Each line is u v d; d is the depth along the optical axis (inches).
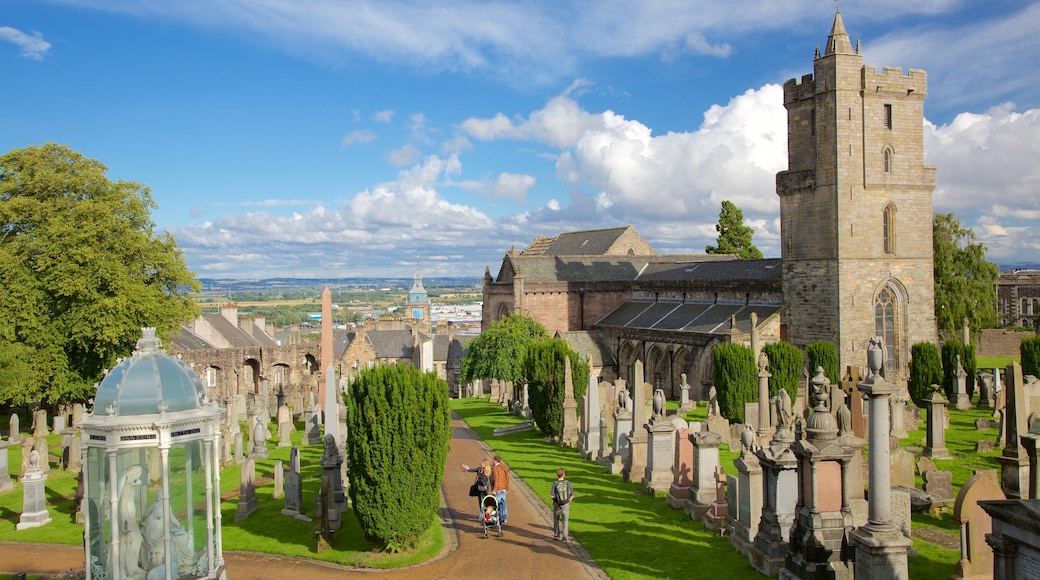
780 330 3041.3
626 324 3811.5
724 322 3223.4
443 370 5329.7
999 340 4298.7
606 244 4729.3
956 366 2507.4
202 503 854.5
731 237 5541.3
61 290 2365.9
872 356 799.7
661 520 1210.6
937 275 3961.6
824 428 882.8
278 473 1483.8
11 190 2522.1
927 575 919.0
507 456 1859.0
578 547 1111.0
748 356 2278.5
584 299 4185.5
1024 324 6550.2
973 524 883.4
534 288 4109.3
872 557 776.9
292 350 4503.0
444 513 1348.4
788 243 3043.8
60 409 2647.6
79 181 2554.1
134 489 813.9
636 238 4736.7
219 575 865.5
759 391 1839.3
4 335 2332.7
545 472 1637.6
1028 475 1125.1
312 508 1373.0
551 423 2057.1
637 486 1449.3
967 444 1809.8
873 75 2861.7
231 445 1999.3
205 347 4360.2
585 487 1469.0
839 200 2847.0
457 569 1043.9
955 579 889.5
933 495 1205.7
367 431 1081.4
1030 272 7224.4
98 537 820.6
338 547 1153.4
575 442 1996.8
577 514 1275.8
